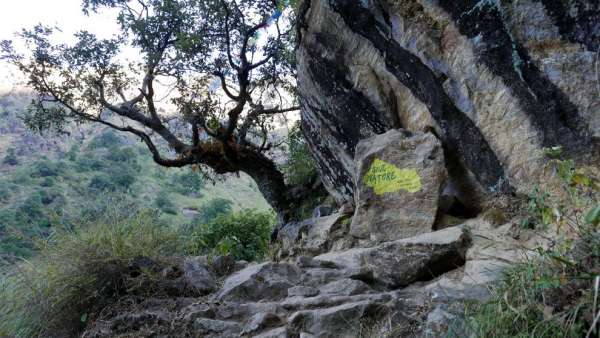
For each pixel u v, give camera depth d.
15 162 27.70
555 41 3.06
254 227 8.39
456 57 3.67
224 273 3.74
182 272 3.52
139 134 10.82
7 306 3.24
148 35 10.29
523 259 2.58
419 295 2.85
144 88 10.83
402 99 4.53
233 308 3.01
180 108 10.65
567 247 2.20
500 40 3.33
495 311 2.11
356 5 4.26
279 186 10.14
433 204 3.84
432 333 2.32
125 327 3.01
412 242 3.22
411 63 4.07
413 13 3.81
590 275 1.96
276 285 3.22
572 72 3.02
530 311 2.04
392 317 2.62
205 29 9.99
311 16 4.93
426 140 4.02
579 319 1.91
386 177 4.08
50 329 3.20
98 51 10.62
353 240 4.17
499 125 3.55
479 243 3.19
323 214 6.30
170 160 10.66
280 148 10.94
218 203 17.53
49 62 10.68
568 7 2.95
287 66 10.43
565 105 3.09
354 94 4.82
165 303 3.22
